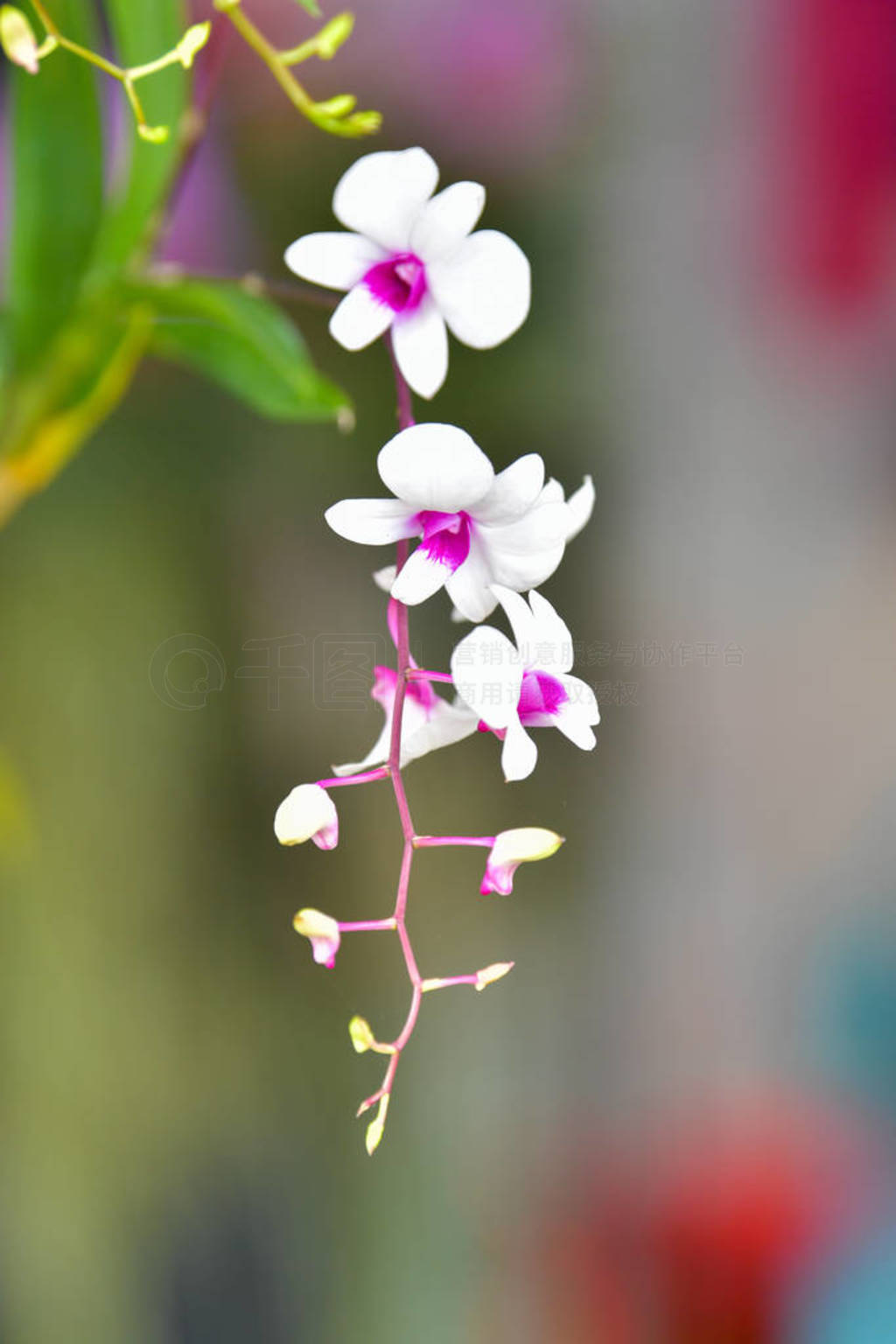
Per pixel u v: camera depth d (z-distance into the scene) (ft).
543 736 6.41
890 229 6.19
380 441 5.49
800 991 6.79
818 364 6.45
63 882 5.45
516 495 3.60
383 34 5.34
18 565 5.45
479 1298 5.92
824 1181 6.32
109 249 4.00
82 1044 5.40
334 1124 5.84
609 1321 6.00
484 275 3.67
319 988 5.89
